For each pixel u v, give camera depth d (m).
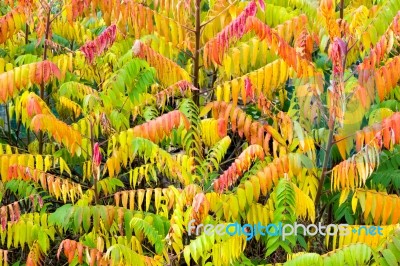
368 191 3.51
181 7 4.20
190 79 4.30
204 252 3.49
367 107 3.68
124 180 4.84
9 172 3.60
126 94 4.68
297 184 3.84
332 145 3.88
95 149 3.57
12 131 5.59
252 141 3.73
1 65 4.36
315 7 4.46
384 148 4.19
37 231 3.69
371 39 3.88
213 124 3.81
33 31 5.39
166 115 3.70
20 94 4.96
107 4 3.92
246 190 3.49
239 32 3.56
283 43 3.49
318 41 4.03
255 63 4.41
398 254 3.03
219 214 3.53
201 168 3.80
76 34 5.18
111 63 4.86
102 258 3.23
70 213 3.53
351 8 4.90
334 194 4.09
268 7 4.64
